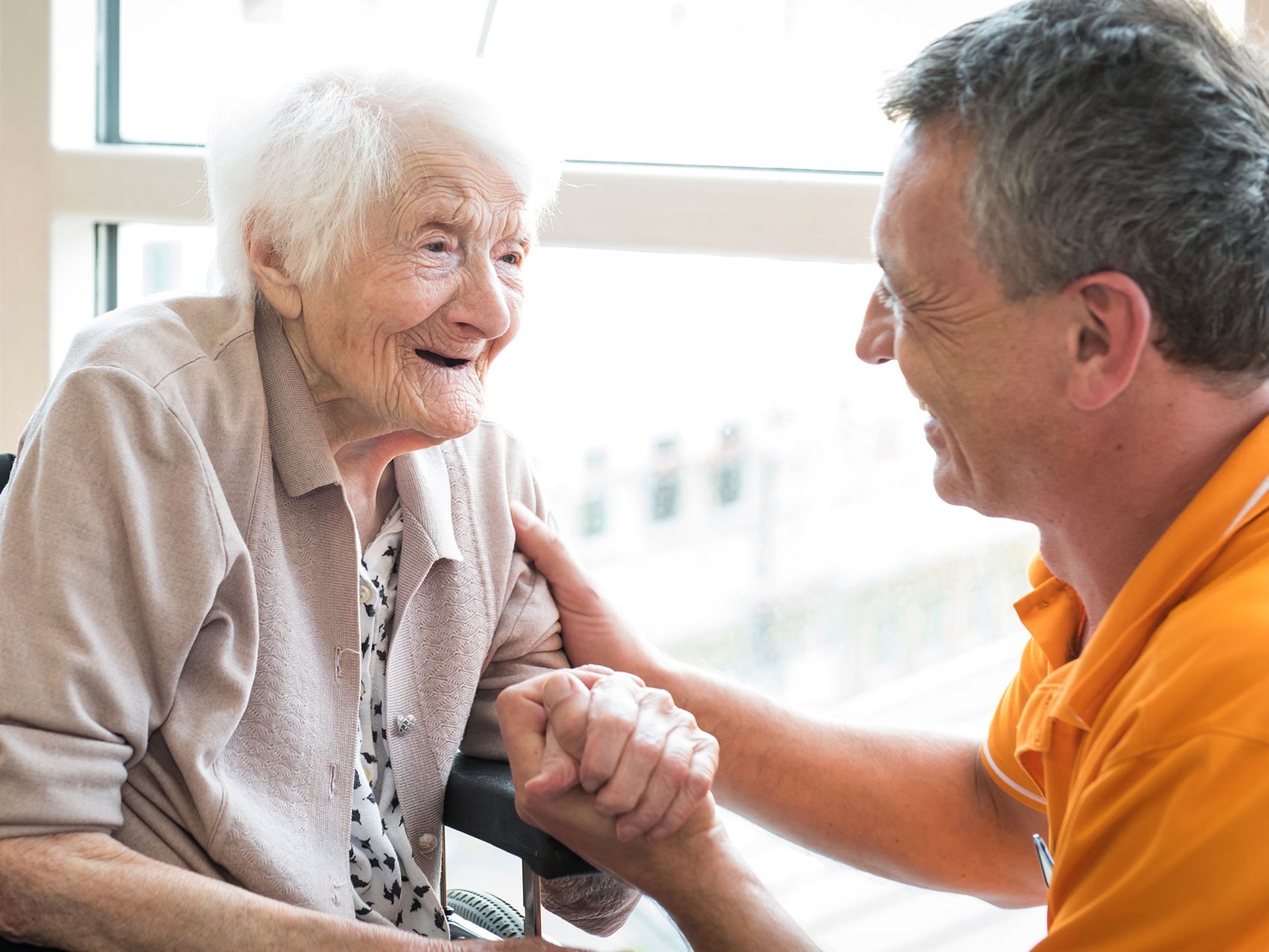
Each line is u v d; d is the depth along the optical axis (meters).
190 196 1.88
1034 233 0.85
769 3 1.73
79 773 0.99
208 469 1.06
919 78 0.92
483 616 1.31
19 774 0.96
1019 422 0.91
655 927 2.10
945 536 1.99
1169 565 0.85
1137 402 0.87
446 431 1.17
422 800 1.26
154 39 1.95
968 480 1.00
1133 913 0.78
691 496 2.06
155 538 1.03
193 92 1.96
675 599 2.12
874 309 1.05
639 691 1.12
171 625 1.03
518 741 1.09
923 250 0.91
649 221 1.72
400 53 1.15
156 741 1.08
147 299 1.20
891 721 1.40
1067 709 0.88
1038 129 0.85
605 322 1.97
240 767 1.10
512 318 1.21
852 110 1.73
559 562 1.38
